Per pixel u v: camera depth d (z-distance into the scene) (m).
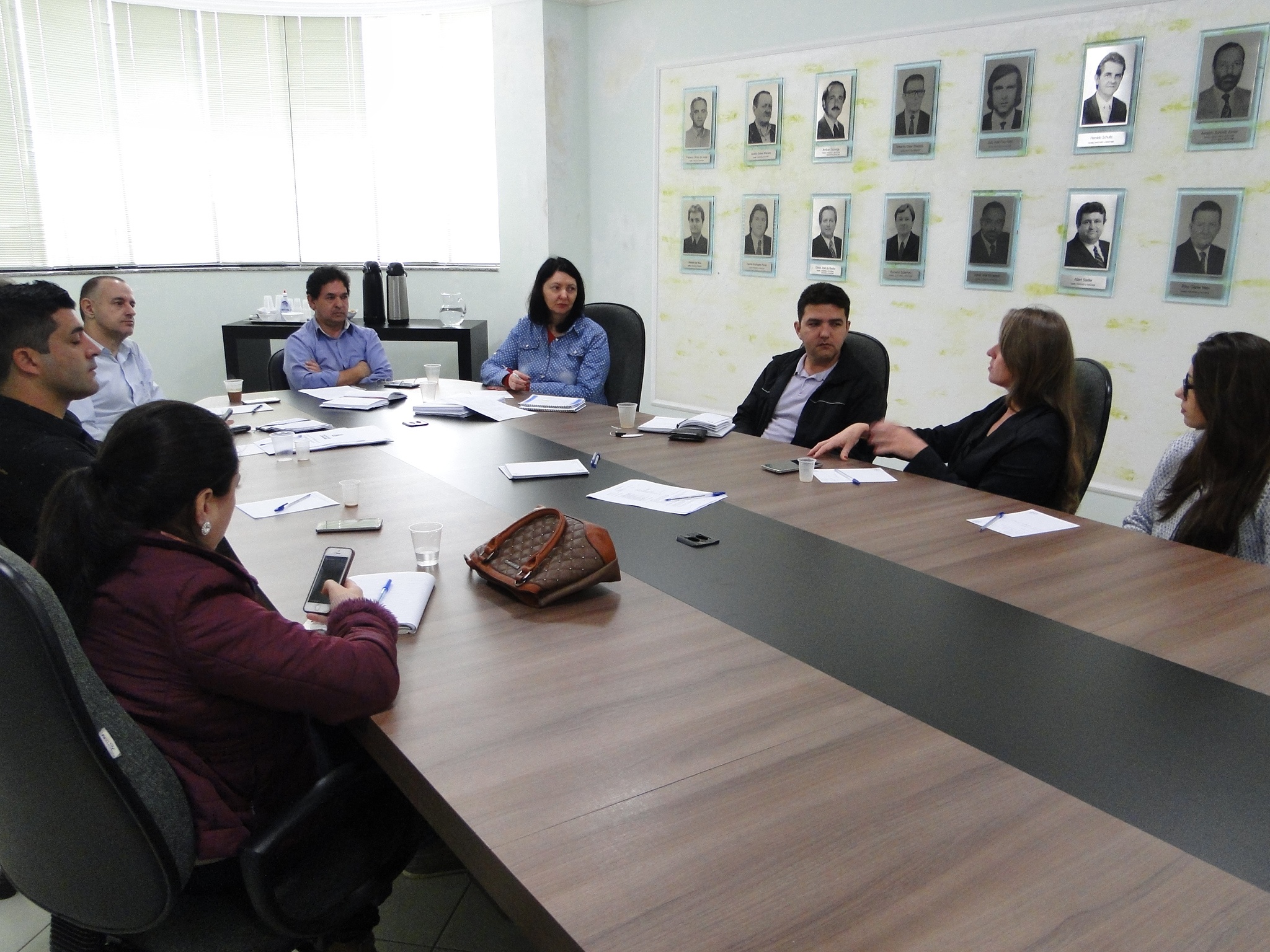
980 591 1.74
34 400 1.97
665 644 1.50
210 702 1.16
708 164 5.07
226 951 1.16
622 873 0.95
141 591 1.12
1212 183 3.36
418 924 1.87
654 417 3.35
